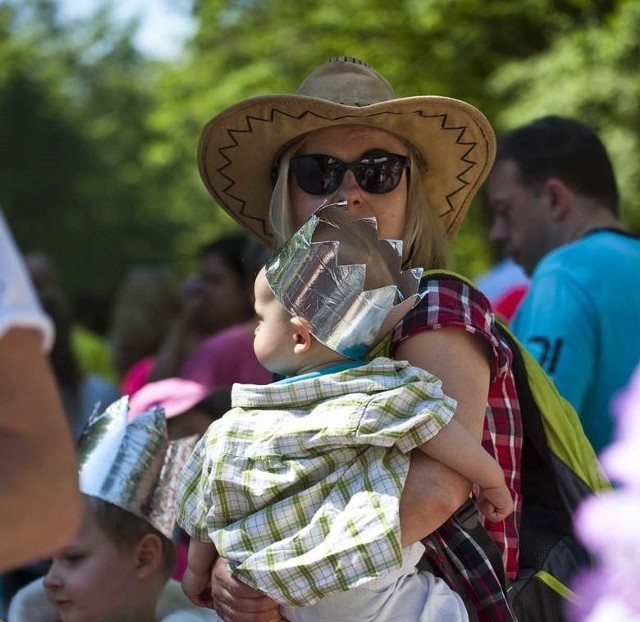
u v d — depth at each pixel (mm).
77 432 6824
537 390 3170
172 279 7238
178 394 4516
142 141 40875
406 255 3178
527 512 3238
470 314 2881
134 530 3557
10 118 37219
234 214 3664
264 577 2662
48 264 7070
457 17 17094
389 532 2596
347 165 3148
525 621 3020
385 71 17609
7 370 1833
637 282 4117
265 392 2820
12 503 1816
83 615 3543
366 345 2834
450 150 3307
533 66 15617
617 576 2139
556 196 4461
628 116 14734
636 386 2240
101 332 40562
